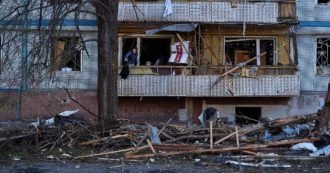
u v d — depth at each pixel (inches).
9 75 512.7
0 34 441.7
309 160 415.5
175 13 716.7
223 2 721.0
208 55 743.7
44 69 438.9
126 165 386.9
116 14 508.4
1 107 711.1
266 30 746.8
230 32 746.8
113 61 503.8
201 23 717.9
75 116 725.3
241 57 753.6
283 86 718.5
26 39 453.4
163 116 745.0
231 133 474.6
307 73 751.7
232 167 387.5
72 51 458.3
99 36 502.9
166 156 419.2
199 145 445.4
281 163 404.8
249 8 723.4
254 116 765.3
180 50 720.3
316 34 751.7
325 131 489.1
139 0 717.9
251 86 715.4
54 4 429.1
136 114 743.1
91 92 742.5
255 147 437.4
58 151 430.9
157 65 730.2
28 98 723.4
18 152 426.9
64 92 736.3
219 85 713.0
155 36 741.9
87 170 367.6
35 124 580.1
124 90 712.4
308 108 751.7
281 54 749.9
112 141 450.3
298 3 751.1
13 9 461.4
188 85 713.0
